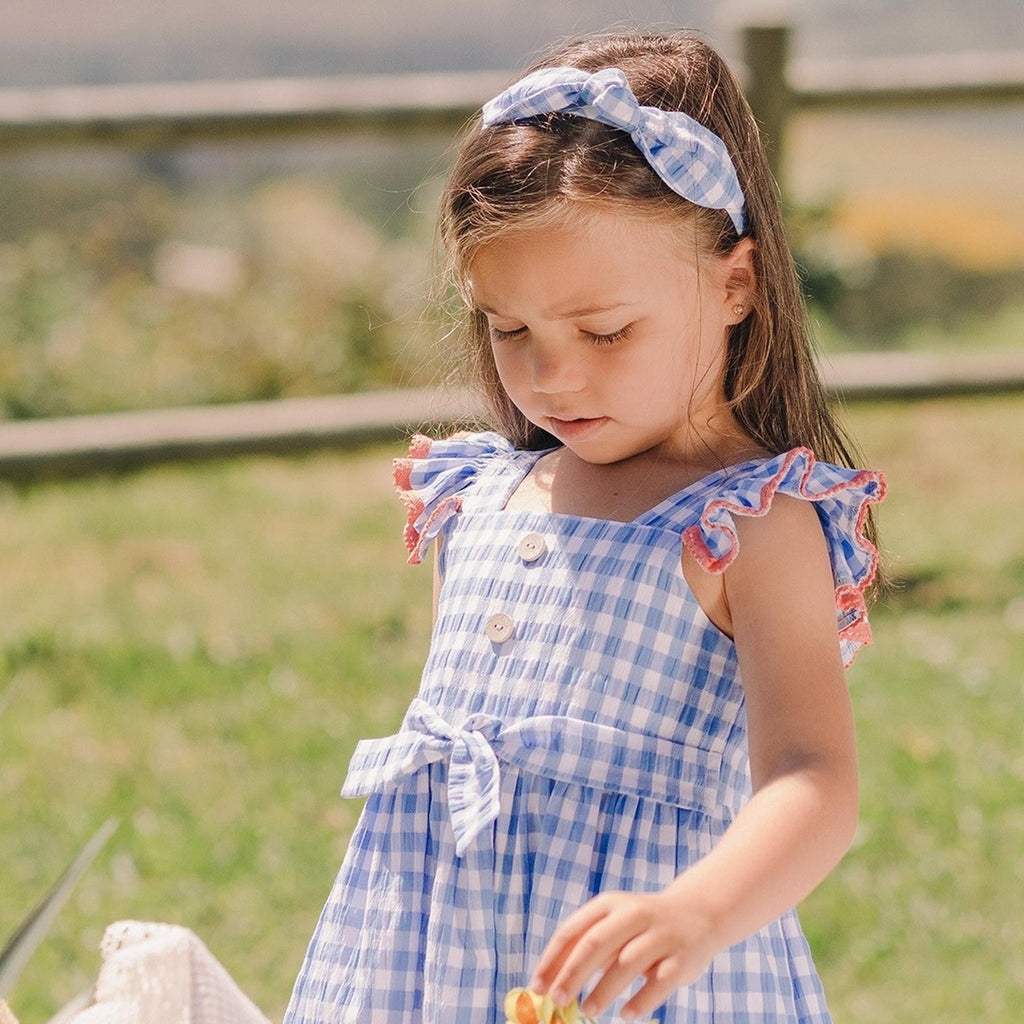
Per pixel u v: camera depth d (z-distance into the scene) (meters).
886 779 5.79
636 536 2.73
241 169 20.66
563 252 2.58
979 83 8.56
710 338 2.77
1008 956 4.76
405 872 2.77
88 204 18.34
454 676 2.81
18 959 3.08
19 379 12.18
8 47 27.47
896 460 10.67
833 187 18.00
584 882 2.59
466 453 3.18
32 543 8.89
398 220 17.77
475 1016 2.61
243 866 5.22
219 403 12.61
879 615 7.61
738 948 2.68
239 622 7.55
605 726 2.65
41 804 5.63
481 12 29.17
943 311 17.80
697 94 2.86
